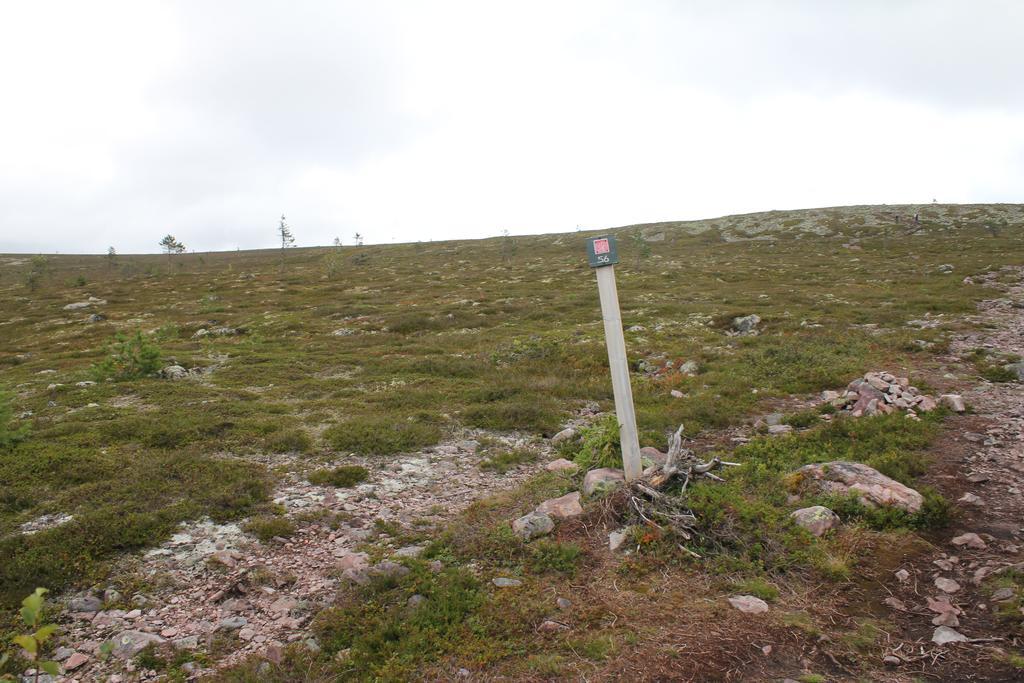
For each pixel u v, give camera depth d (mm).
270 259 88125
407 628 5199
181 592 6148
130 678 4824
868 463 8219
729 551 6113
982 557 5816
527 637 5023
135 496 8297
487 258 74438
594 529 6789
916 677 4211
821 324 22734
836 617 5082
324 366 19484
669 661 4551
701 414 11961
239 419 12633
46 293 49281
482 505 7992
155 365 18328
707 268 50844
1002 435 9453
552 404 13664
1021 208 84625
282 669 4844
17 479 9031
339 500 8516
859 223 84312
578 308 32094
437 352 21984
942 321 22047
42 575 6227
